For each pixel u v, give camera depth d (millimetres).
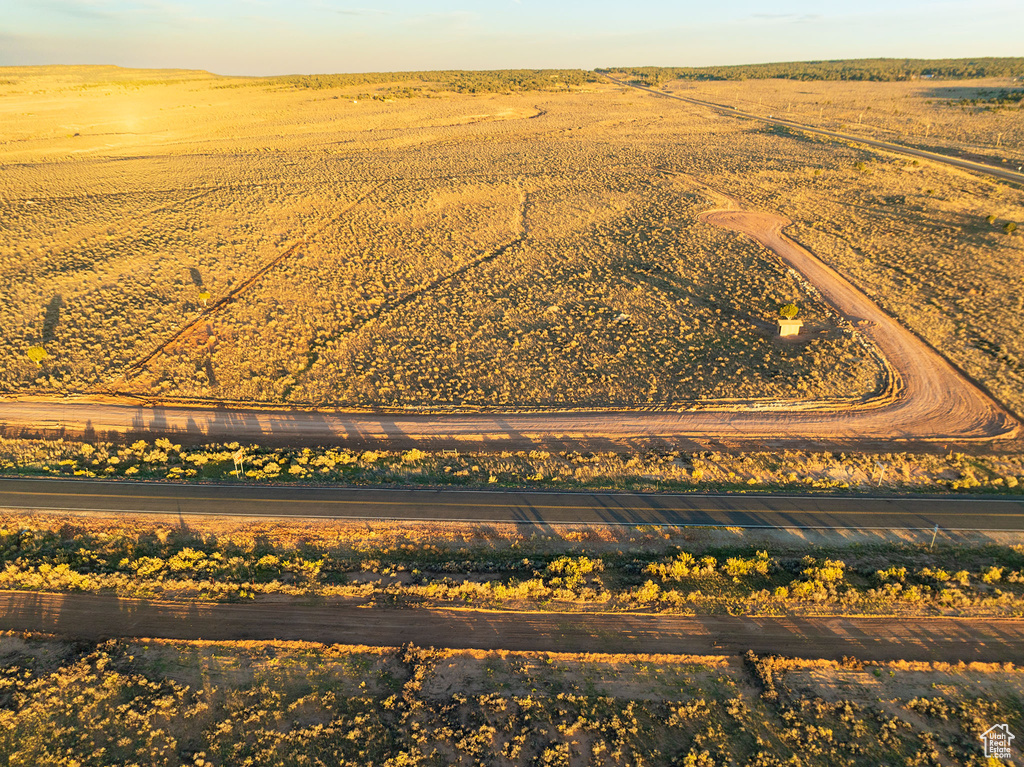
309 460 39000
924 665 24938
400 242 80562
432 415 44125
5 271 66000
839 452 39375
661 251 76250
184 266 69938
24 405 43875
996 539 32219
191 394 46219
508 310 60969
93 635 26453
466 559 31219
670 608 27984
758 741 21906
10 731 22172
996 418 42625
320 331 56562
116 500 35062
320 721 22734
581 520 33969
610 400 45500
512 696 23750
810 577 29281
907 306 59312
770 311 59000
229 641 26141
